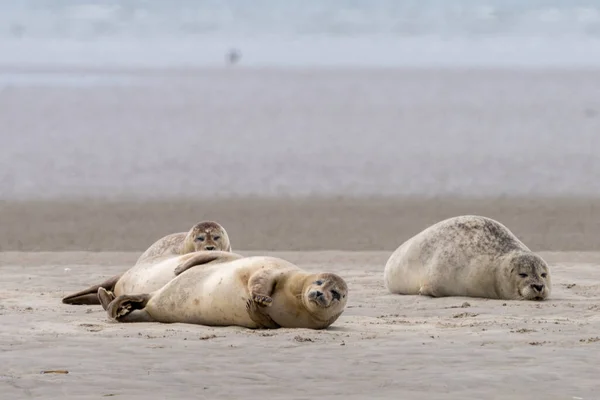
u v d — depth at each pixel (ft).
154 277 160.35
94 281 213.87
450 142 568.41
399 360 120.98
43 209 356.18
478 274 187.83
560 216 342.03
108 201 375.66
